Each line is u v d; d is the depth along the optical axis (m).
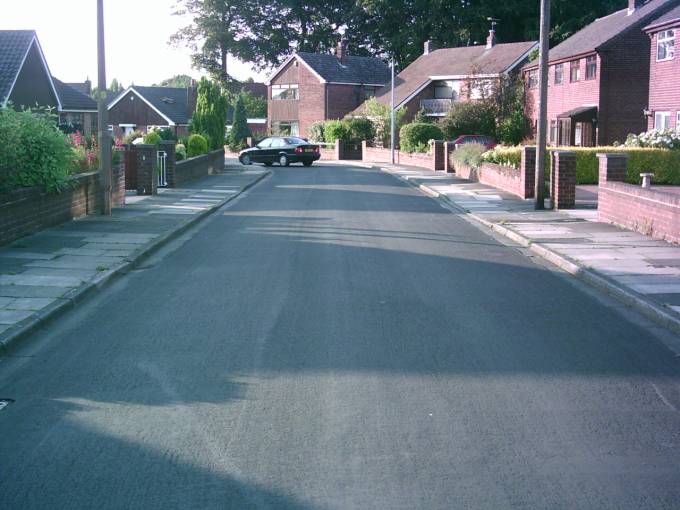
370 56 79.75
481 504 4.83
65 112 46.97
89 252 14.02
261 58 80.94
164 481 5.16
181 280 12.14
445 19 72.69
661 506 4.81
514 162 31.69
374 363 7.79
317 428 6.08
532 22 69.56
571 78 45.91
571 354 8.16
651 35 36.44
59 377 7.41
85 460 5.50
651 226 16.44
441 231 18.28
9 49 35.59
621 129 42.31
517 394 6.88
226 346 8.41
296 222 19.77
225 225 19.11
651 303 10.05
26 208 15.77
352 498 4.91
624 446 5.74
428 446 5.73
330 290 11.34
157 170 27.34
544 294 11.21
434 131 52.38
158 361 7.89
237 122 70.81
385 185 33.47
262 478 5.20
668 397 6.84
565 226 18.28
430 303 10.53
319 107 70.62
